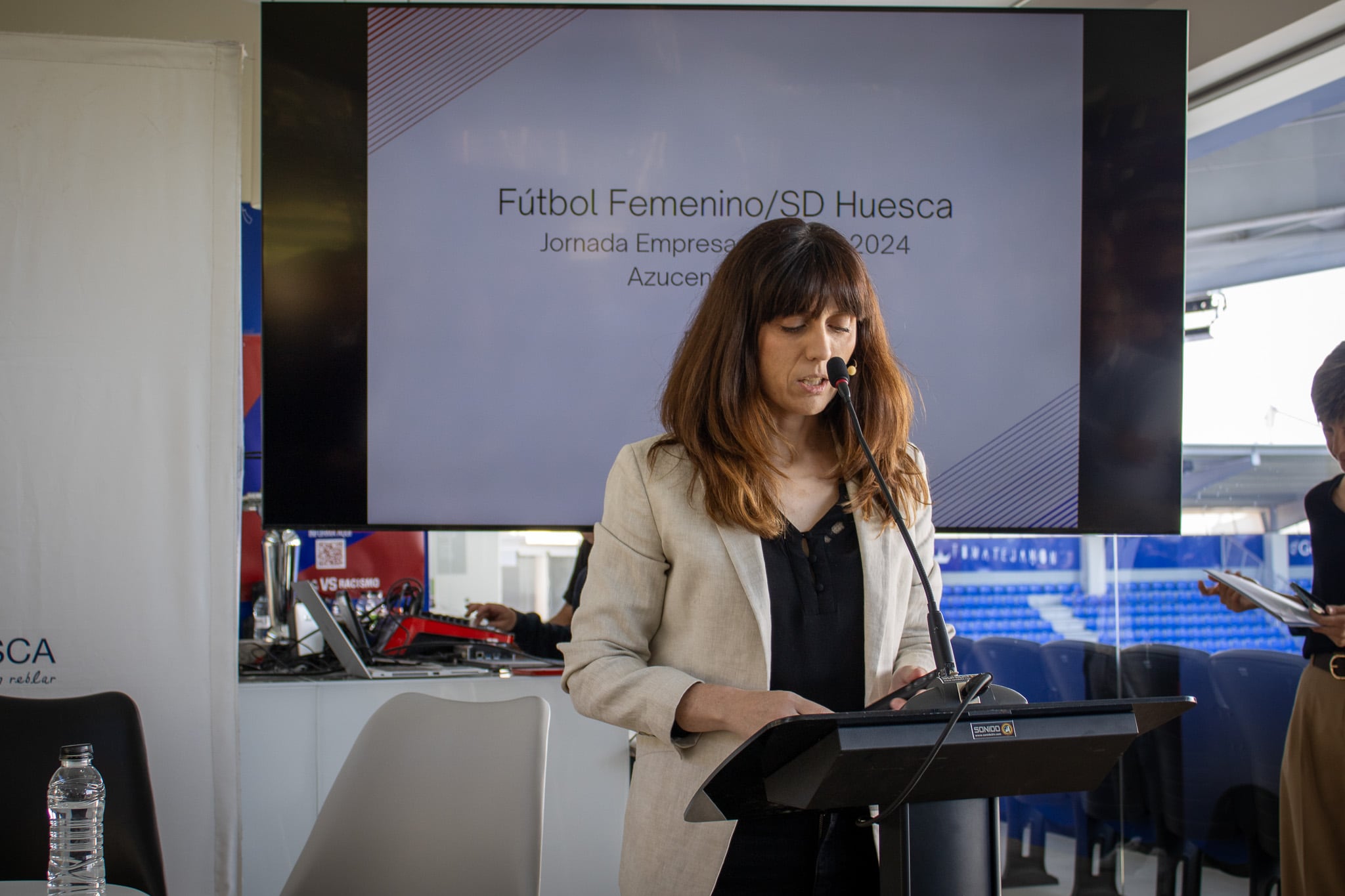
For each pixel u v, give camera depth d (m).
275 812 2.33
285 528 2.44
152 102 2.23
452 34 2.46
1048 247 2.50
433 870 1.50
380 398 2.44
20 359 2.18
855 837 1.20
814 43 2.49
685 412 1.30
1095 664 3.08
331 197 2.44
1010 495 2.49
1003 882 3.20
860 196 2.49
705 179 2.48
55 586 2.17
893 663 1.30
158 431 2.20
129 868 1.67
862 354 1.35
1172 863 2.92
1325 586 2.56
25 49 2.20
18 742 1.73
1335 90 2.71
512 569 4.25
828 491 1.33
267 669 2.52
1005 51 2.50
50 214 2.20
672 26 2.48
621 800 2.40
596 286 2.47
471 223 2.46
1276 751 2.68
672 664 1.29
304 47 2.44
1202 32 2.78
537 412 2.47
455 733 1.60
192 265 2.23
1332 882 2.50
